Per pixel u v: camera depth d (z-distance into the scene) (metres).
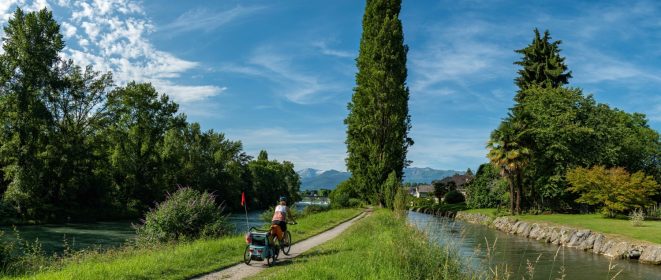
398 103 46.78
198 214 20.00
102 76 53.91
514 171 46.53
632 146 47.59
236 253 14.32
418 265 10.19
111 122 55.41
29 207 41.88
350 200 52.38
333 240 18.94
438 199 99.50
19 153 43.09
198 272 11.27
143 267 11.00
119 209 52.66
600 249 25.42
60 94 49.44
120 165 57.19
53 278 9.41
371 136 47.03
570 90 49.12
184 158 70.38
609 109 48.81
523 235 35.16
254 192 102.12
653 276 18.53
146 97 61.44
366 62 48.44
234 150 98.12
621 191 36.44
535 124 46.84
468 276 10.28
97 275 9.73
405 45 49.19
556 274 18.42
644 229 28.25
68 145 48.38
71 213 46.25
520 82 59.00
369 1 49.78
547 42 58.22
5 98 43.38
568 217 39.47
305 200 155.88
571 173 41.94
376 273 9.52
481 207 63.31
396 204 32.56
